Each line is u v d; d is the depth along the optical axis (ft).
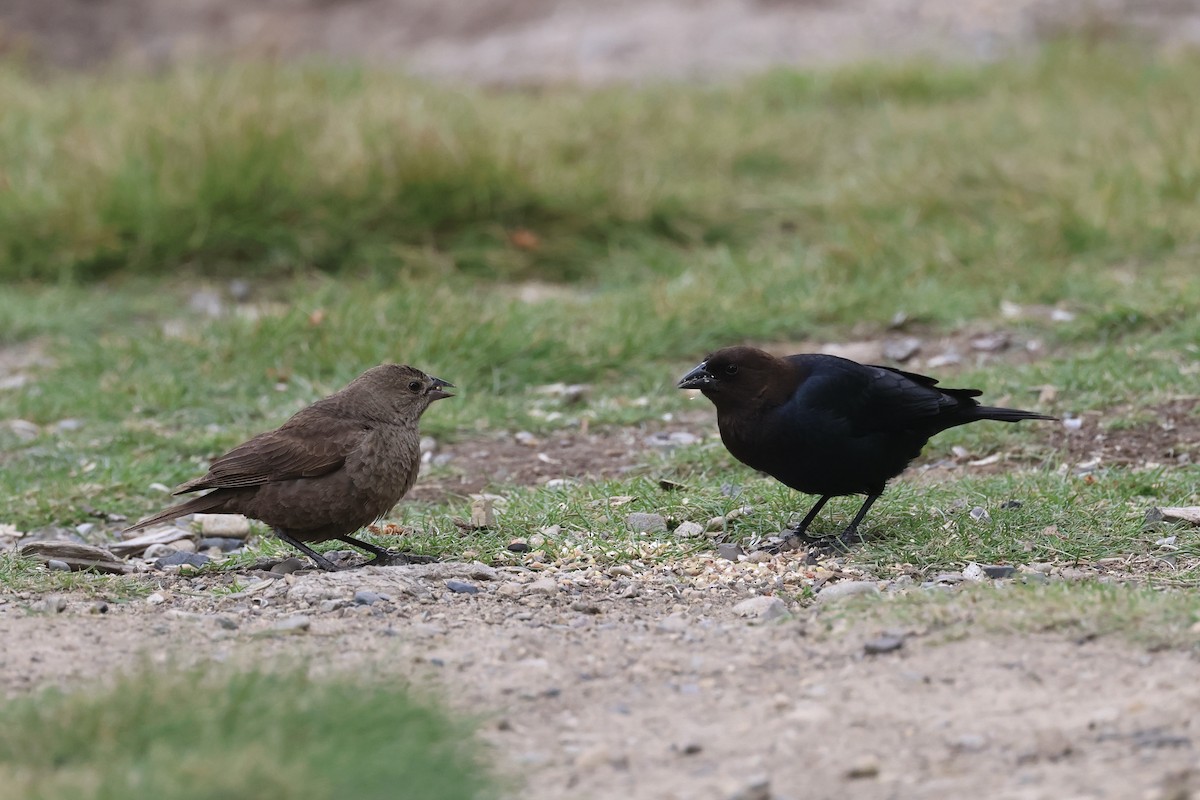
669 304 49.80
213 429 41.55
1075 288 49.14
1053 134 66.69
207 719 19.13
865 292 50.83
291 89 69.36
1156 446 36.09
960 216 57.82
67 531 34.19
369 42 112.47
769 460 29.96
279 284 56.44
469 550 30.30
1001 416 30.53
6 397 44.37
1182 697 20.42
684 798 18.39
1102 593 24.39
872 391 29.45
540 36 106.83
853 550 29.53
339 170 59.11
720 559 29.37
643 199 60.44
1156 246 53.26
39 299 53.11
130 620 25.50
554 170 61.62
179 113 62.85
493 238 58.34
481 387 44.50
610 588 27.68
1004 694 21.17
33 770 18.25
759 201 62.49
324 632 24.73
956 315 48.65
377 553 30.30
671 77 91.15
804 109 80.02
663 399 43.34
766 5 108.06
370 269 56.49
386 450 29.40
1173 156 59.06
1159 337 43.29
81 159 60.29
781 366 29.68
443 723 19.80
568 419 41.60
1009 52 90.07
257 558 30.73
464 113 66.69
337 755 18.40
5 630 24.56
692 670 23.00
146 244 56.49
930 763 19.20
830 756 19.57
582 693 22.15
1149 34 94.84
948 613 24.22
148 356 46.96
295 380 44.37
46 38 112.68
